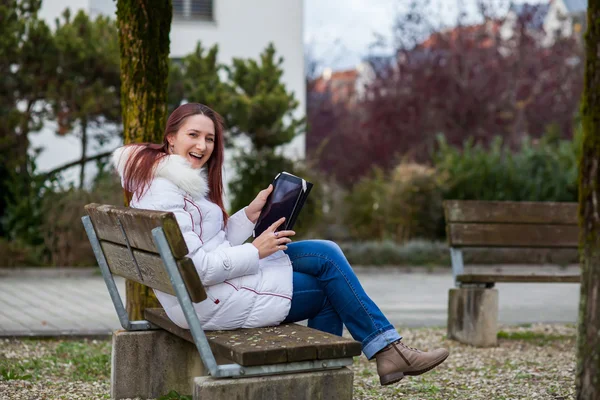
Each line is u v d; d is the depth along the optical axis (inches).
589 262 118.1
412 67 957.2
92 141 609.0
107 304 350.6
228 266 135.4
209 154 150.7
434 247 579.8
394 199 621.6
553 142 795.4
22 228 504.1
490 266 568.1
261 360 120.6
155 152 144.2
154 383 161.8
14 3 507.8
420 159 932.0
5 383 178.7
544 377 193.5
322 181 601.0
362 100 1045.8
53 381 183.2
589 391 118.1
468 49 954.1
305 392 124.0
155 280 134.6
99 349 234.2
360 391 176.7
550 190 634.8
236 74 579.2
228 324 138.5
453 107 940.6
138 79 202.2
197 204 141.8
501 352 237.0
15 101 513.7
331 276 147.9
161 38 203.8
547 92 975.0
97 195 499.5
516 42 967.6
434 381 189.3
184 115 149.2
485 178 636.1
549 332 282.4
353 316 146.9
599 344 117.1
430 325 306.7
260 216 152.4
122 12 203.5
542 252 309.4
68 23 538.0
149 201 139.0
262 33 703.7
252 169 578.6
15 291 393.4
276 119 568.7
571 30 999.6
